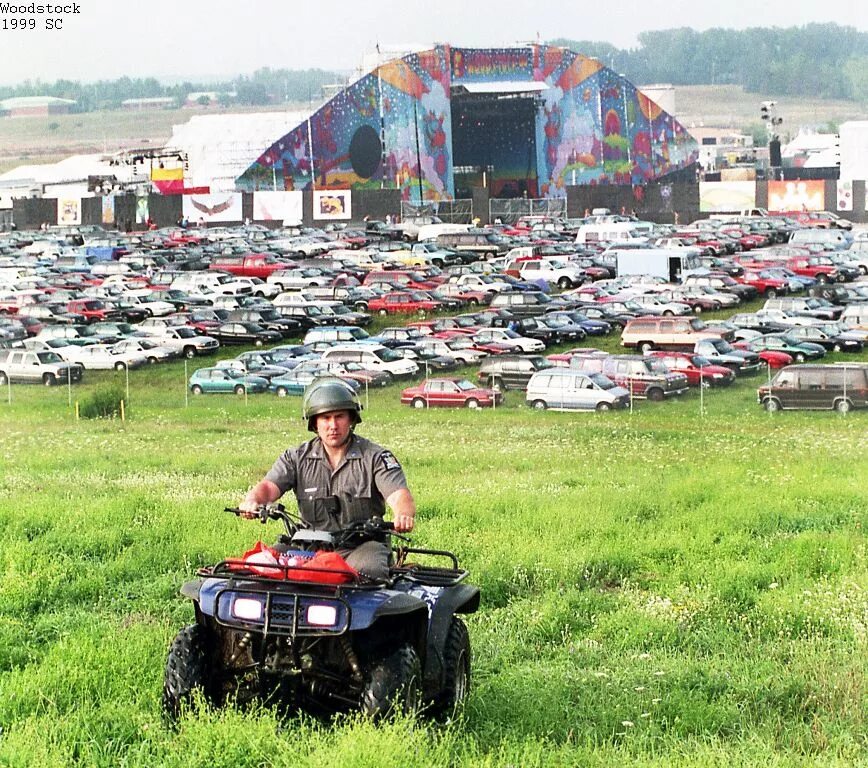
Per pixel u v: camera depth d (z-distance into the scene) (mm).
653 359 68500
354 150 193875
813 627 15266
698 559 19688
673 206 188250
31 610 16203
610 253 118000
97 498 27500
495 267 118000
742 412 60125
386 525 10062
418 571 10867
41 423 57844
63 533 21266
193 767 9453
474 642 14266
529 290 107062
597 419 58938
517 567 18453
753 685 12430
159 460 39500
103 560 19578
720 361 70312
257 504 10195
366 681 9938
